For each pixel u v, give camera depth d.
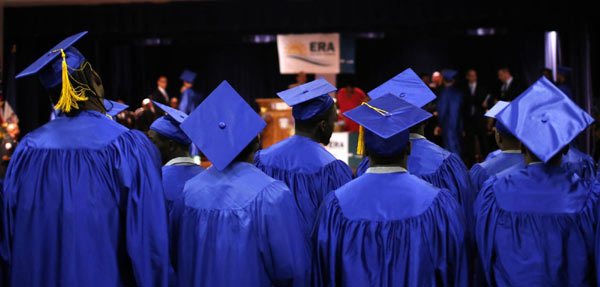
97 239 2.59
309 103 3.39
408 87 4.09
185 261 2.65
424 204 2.55
